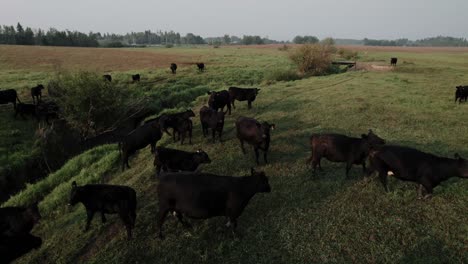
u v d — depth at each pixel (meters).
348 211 8.24
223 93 18.47
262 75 40.44
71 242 8.56
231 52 84.31
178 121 13.89
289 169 10.79
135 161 13.53
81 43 130.75
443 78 31.66
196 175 7.59
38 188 13.50
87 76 20.97
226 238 7.64
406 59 59.59
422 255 6.63
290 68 44.59
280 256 6.95
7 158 17.17
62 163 18.31
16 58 54.22
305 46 39.50
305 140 13.40
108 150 16.64
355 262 6.61
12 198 13.40
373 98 20.95
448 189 8.84
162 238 7.90
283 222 7.96
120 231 8.51
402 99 20.45
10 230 7.29
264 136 10.82
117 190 8.15
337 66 46.28
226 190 7.35
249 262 6.88
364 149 9.19
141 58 62.62
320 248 7.04
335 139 9.62
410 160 8.19
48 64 49.25
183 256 7.26
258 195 9.26
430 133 13.55
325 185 9.53
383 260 6.59
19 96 27.97
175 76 38.75
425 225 7.51
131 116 23.22
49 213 10.74
